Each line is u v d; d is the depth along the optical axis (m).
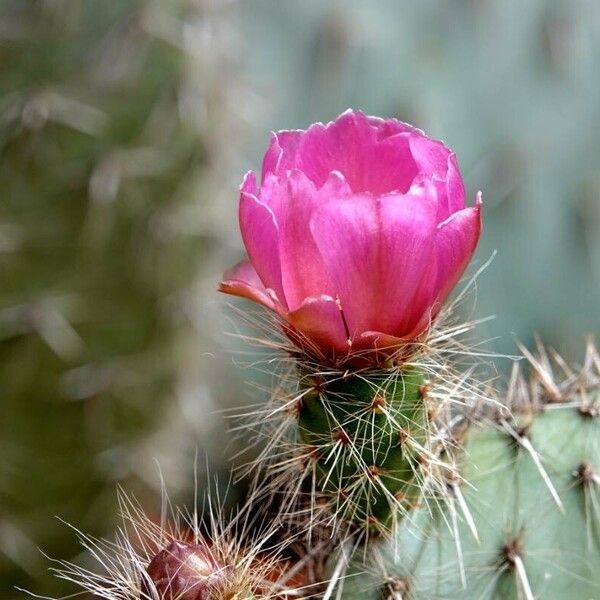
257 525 0.70
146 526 0.67
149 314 0.89
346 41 0.88
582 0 0.92
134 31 0.84
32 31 0.84
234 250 0.95
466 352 0.67
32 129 0.84
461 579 0.65
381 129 0.63
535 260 0.96
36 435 0.88
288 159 0.63
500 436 0.67
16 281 0.86
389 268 0.60
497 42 0.92
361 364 0.62
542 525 0.66
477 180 0.94
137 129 0.85
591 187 0.94
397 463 0.63
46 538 0.90
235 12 0.88
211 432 0.96
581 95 0.93
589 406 0.68
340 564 0.65
